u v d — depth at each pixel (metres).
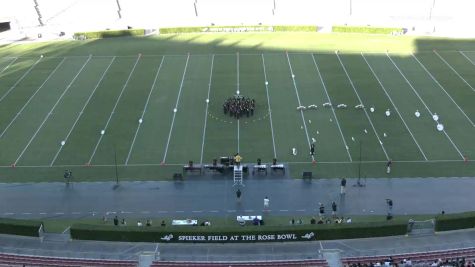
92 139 63.88
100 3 122.88
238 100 70.06
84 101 73.56
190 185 55.16
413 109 69.44
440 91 74.44
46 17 114.75
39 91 76.88
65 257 44.19
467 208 50.78
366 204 51.66
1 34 104.56
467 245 45.00
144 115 69.38
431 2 117.00
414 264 42.19
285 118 67.88
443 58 86.19
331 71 81.88
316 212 50.59
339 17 110.31
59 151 61.47
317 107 70.44
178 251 45.03
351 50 90.75
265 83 78.06
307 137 63.38
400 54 88.44
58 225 49.03
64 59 89.50
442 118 67.12
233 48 93.31
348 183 54.94
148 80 80.19
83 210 51.47
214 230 45.53
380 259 43.41
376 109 69.62
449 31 99.62
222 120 67.75
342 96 73.44
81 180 56.22
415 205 51.38
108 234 46.06
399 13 111.81
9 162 59.47
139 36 101.31
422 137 62.94
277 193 53.53
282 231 45.50
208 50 92.69
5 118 69.12
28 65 86.81
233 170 56.97
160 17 112.94
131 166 58.53
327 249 44.84
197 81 79.44
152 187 54.91
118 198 53.22
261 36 99.50
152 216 50.38
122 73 83.06
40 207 51.97
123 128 66.25
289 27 101.69
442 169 56.91
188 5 119.94
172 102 72.88
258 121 67.31
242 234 45.53
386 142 61.97
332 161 58.62
